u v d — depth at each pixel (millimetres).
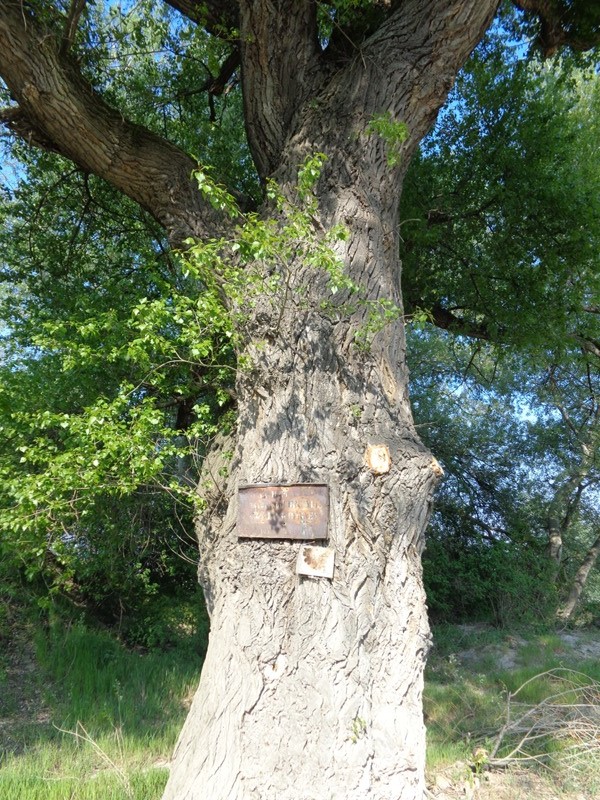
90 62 7680
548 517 13367
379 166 4992
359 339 4426
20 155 8078
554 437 14031
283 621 3969
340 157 4906
